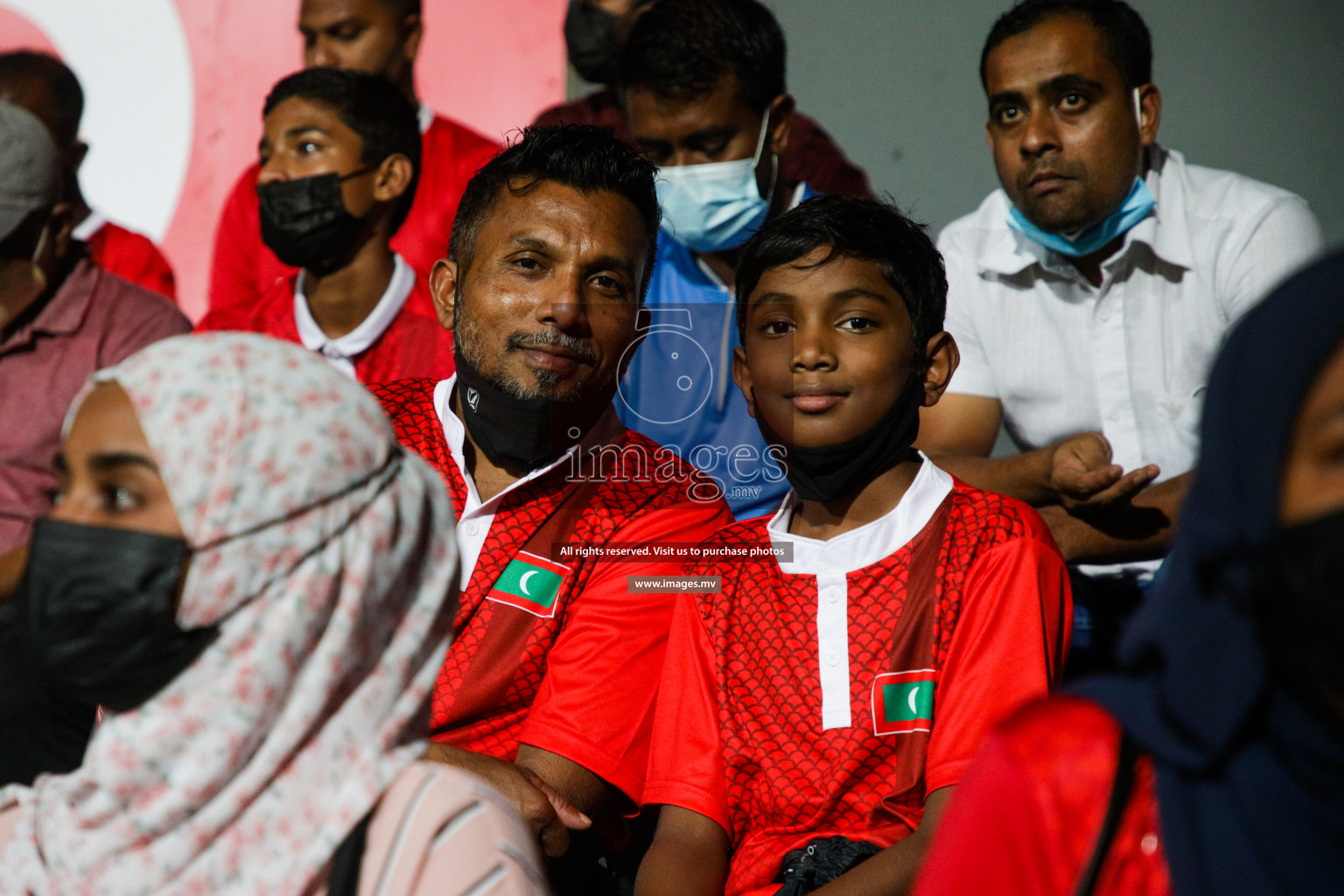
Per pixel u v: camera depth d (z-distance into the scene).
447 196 4.30
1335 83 4.34
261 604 1.20
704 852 2.10
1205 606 0.97
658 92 3.40
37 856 1.23
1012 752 1.05
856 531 2.21
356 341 3.65
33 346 3.53
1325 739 0.91
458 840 1.20
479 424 2.45
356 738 1.22
